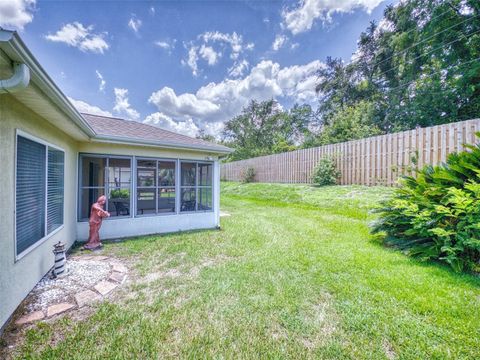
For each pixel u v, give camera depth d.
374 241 5.39
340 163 11.51
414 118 14.70
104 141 5.61
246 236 6.13
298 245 5.23
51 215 4.16
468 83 11.99
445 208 3.95
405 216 4.73
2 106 2.63
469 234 3.75
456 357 2.10
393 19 17.61
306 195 11.34
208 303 2.99
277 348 2.26
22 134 3.07
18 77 2.13
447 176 4.34
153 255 4.75
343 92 23.38
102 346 2.28
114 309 2.87
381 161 9.52
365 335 2.41
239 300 3.05
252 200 13.51
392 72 18.91
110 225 6.00
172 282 3.56
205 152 7.27
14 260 2.82
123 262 4.39
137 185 6.69
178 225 6.88
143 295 3.20
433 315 2.66
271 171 16.97
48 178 4.03
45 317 2.73
